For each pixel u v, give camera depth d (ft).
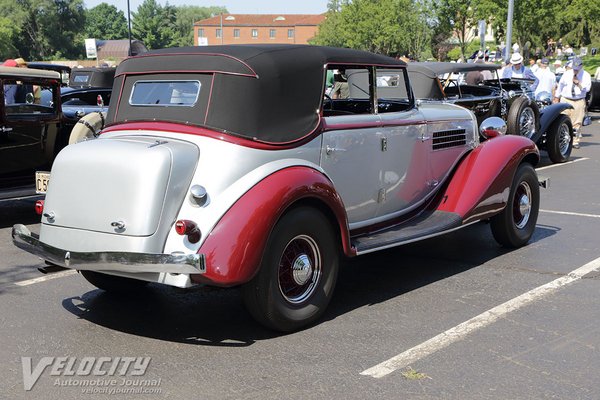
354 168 16.89
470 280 18.78
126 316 16.28
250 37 393.09
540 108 40.52
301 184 14.32
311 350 14.01
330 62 16.07
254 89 14.52
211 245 13.37
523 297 17.22
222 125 14.44
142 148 13.92
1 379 12.82
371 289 18.13
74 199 14.37
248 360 13.56
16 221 28.04
